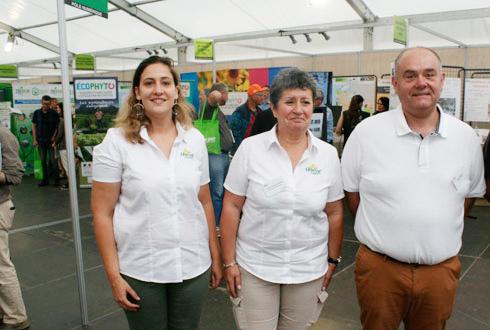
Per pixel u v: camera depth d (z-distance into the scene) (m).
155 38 12.98
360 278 1.96
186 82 8.06
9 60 16.75
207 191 1.96
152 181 1.70
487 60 9.52
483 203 6.38
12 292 2.82
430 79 1.71
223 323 2.97
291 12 10.02
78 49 14.34
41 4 10.72
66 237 5.05
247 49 13.09
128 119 1.75
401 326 2.85
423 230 1.76
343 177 1.99
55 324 2.99
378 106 7.25
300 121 1.74
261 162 1.81
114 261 1.76
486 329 2.88
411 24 9.39
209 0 9.76
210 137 4.78
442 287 1.83
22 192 7.91
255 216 1.82
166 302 1.85
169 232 1.74
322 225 1.88
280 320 1.94
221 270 2.02
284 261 1.82
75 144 7.92
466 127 1.82
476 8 8.70
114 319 3.06
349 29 10.69
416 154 1.77
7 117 9.73
